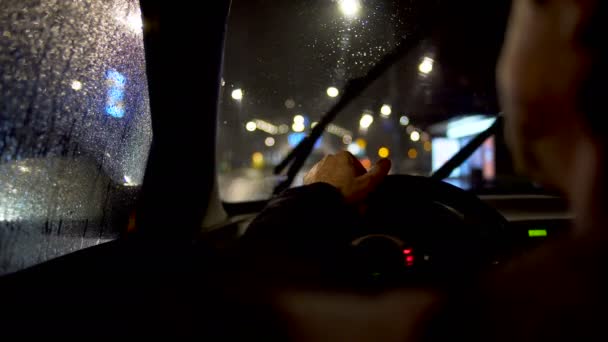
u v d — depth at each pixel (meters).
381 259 1.26
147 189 1.95
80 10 1.38
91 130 1.48
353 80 2.60
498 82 0.63
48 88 1.24
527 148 0.59
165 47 1.88
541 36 0.57
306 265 0.89
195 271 0.98
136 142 1.85
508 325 0.58
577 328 0.53
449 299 0.65
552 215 2.31
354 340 0.69
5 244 1.08
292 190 1.18
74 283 1.13
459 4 2.51
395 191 1.61
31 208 1.17
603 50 0.53
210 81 2.12
